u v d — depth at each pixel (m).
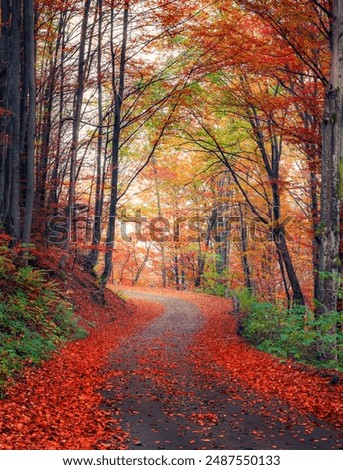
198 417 9.70
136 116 27.44
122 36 25.55
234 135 23.81
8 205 17.95
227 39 18.81
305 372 13.45
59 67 25.17
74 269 26.94
